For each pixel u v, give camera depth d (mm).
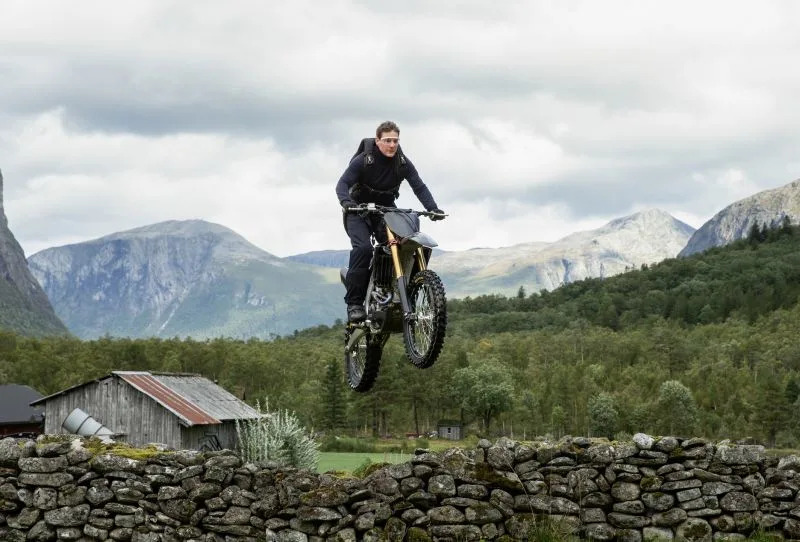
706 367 184000
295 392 144125
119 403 38281
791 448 121188
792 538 11352
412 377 143625
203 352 183000
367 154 8680
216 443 38875
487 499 11953
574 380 162875
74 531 13070
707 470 11812
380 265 8445
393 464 12508
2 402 66625
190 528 12617
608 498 11859
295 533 12195
